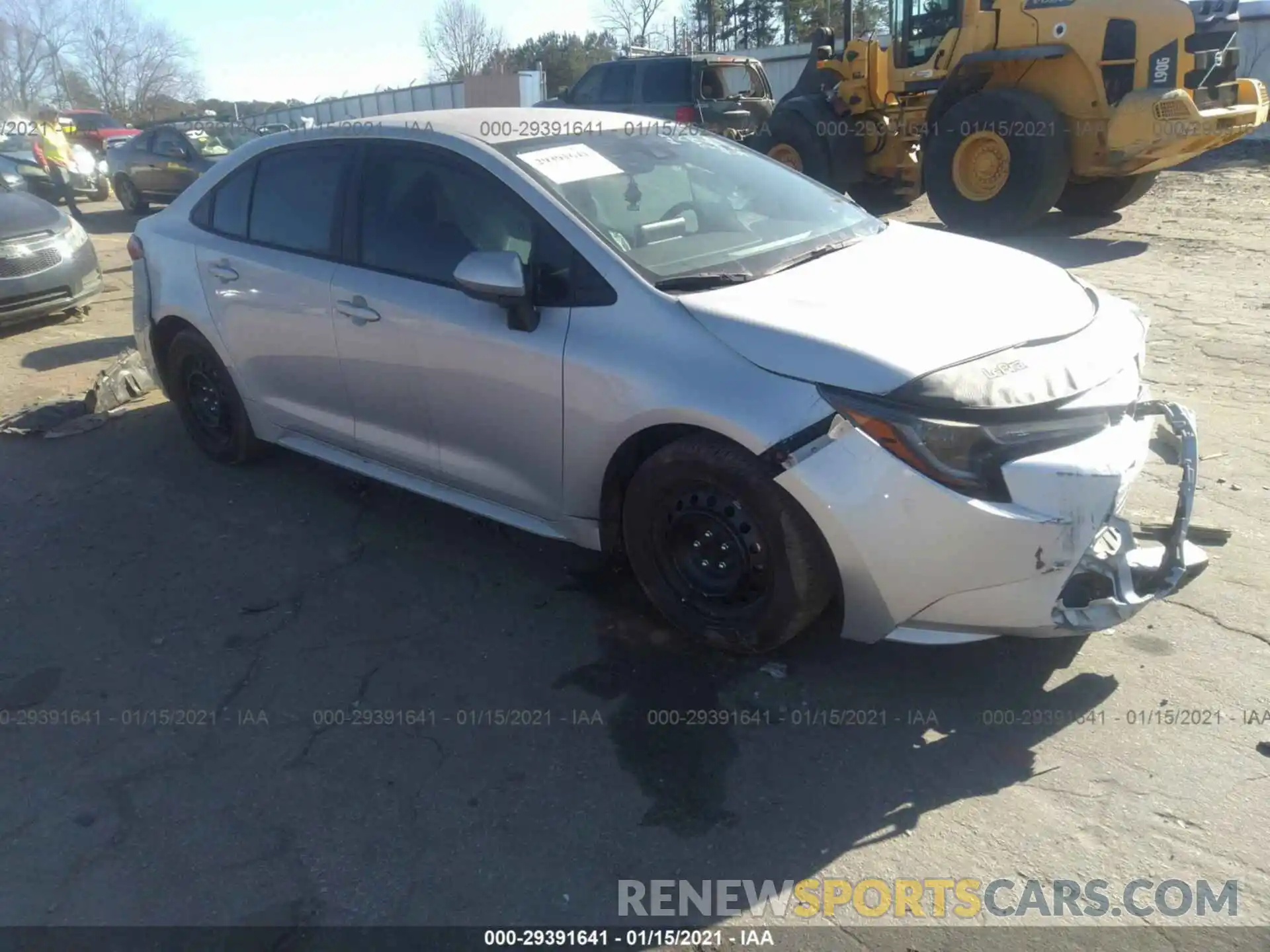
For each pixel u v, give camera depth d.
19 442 5.61
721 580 3.27
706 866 2.59
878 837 2.64
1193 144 9.50
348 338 4.07
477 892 2.54
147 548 4.37
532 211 3.55
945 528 2.76
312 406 4.45
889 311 3.08
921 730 3.02
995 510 2.73
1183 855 2.53
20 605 3.96
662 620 3.64
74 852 2.72
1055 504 2.75
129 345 7.55
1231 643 3.31
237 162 4.73
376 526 4.48
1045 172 10.02
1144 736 2.93
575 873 2.58
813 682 3.26
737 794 2.81
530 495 3.69
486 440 3.73
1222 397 5.41
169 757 3.07
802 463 2.85
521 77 28.14
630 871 2.58
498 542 4.28
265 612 3.84
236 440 5.01
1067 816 2.67
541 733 3.09
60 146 16.42
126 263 11.41
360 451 4.34
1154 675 3.19
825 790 2.81
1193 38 9.39
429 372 3.79
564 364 3.34
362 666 3.48
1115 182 11.12
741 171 4.21
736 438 2.95
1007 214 10.33
